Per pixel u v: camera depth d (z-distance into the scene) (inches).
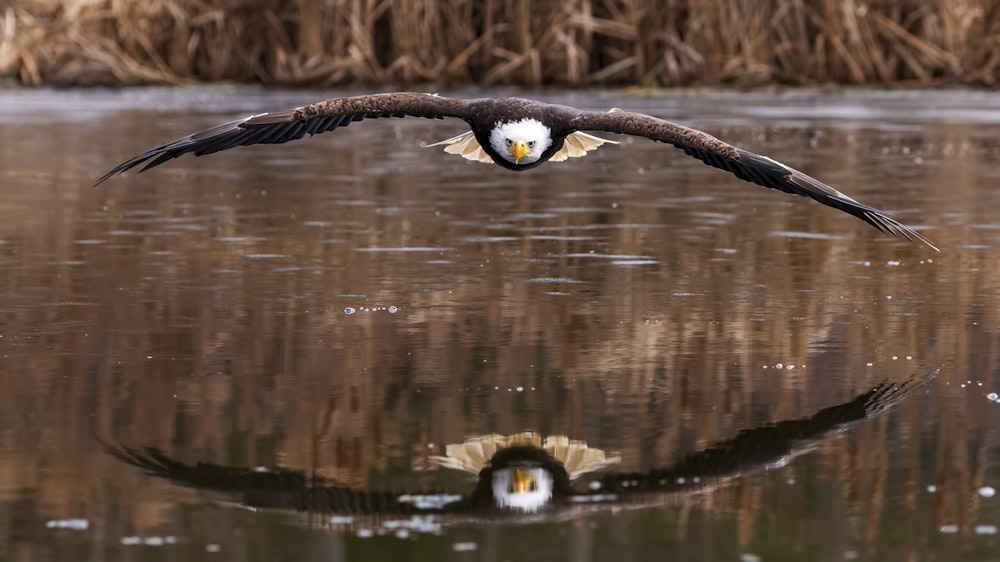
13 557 286.2
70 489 323.6
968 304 520.4
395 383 411.8
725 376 420.5
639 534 299.6
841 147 1034.7
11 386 405.4
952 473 335.6
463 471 337.7
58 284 551.2
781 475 335.6
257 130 393.4
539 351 449.7
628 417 380.5
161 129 1131.9
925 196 794.8
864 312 507.5
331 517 309.0
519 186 866.8
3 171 906.1
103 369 425.4
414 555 287.9
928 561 285.3
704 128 1141.7
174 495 320.8
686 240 661.9
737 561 285.0
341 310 507.5
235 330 476.7
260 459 345.1
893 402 393.4
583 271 583.2
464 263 601.9
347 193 829.2
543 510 313.0
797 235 675.4
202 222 709.9
